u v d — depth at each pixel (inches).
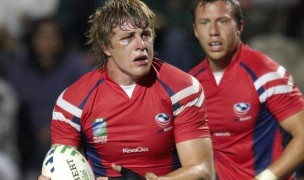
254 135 805.2
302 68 1359.5
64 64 1274.6
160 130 706.8
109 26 697.6
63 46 1278.3
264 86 784.9
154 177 692.7
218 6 793.6
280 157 773.9
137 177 708.0
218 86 802.8
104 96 709.9
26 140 1259.2
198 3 805.2
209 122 815.1
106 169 729.6
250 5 1427.2
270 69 788.6
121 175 713.0
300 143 772.6
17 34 1473.9
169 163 724.0
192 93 707.4
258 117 797.2
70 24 1427.2
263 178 768.3
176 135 711.1
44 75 1270.9
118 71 705.6
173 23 1402.6
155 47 1359.5
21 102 1263.5
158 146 711.7
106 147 718.5
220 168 829.8
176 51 1362.0
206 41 799.7
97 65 721.0
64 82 1272.1
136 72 690.8
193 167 699.4
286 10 1478.8
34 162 1254.9
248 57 799.1
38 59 1267.2
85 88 715.4
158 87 704.4
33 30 1272.1
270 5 1481.3
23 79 1268.5
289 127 783.1
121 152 716.7
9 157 1223.5
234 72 798.5
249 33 1396.4
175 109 705.6
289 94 782.5
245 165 817.5
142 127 706.8
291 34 1469.0
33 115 1264.8
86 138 727.7
